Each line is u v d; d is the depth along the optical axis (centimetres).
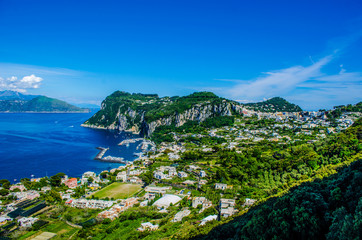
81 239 13025
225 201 14475
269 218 7250
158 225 13812
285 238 6612
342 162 14188
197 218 13438
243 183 18450
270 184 17250
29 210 16850
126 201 17812
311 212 6700
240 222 9331
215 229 10144
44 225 15000
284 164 19125
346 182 7681
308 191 7812
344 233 5384
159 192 19712
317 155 18250
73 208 17738
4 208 17625
